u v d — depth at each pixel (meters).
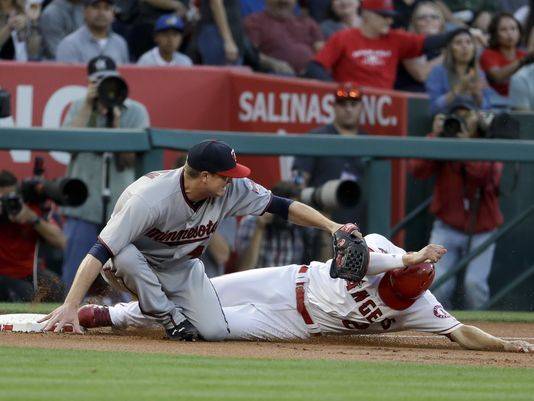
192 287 22.33
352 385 16.38
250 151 34.69
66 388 15.11
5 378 15.91
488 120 37.59
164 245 21.70
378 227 35.91
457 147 35.94
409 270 21.59
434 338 25.33
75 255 33.94
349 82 41.00
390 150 35.62
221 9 41.12
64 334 22.56
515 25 45.03
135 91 36.69
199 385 15.84
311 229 35.53
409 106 39.41
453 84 42.28
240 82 37.88
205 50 41.25
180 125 37.19
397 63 42.38
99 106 34.75
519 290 37.69
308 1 45.78
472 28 48.84
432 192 37.50
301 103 38.62
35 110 35.69
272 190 34.53
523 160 36.31
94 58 34.94
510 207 37.62
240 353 20.23
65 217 34.16
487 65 45.22
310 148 35.09
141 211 20.92
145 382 15.94
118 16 41.53
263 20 43.06
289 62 43.16
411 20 46.59
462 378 17.55
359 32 41.81
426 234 37.44
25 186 33.09
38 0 39.66
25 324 22.95
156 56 39.88
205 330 22.36
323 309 22.69
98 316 23.50
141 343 21.44
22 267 33.25
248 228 35.31
